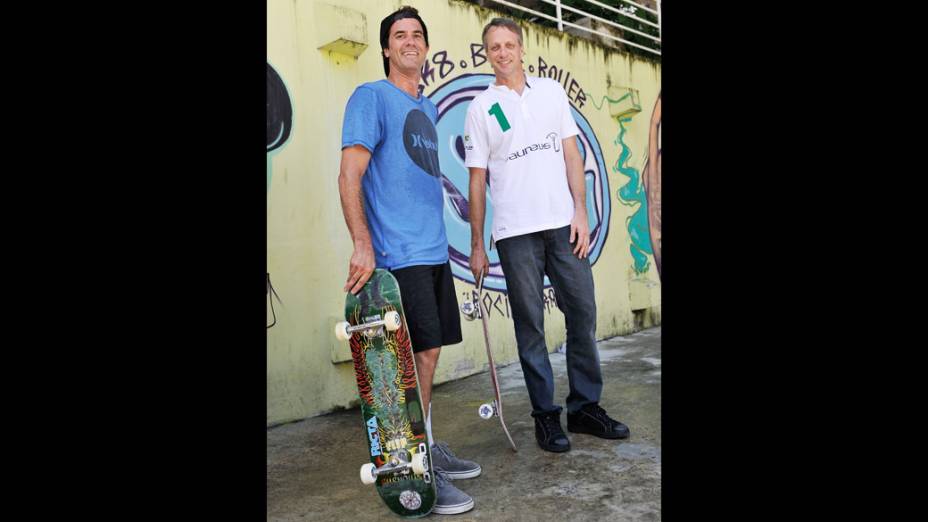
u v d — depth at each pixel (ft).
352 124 7.13
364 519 6.93
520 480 7.66
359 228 6.94
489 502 7.07
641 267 21.57
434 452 7.76
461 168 15.21
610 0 23.40
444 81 14.93
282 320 11.42
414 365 6.62
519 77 9.02
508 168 8.84
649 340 18.75
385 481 6.81
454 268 14.76
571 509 6.77
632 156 21.49
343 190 7.02
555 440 8.58
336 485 8.04
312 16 12.21
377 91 7.41
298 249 11.73
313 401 11.71
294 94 11.84
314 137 12.10
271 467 8.83
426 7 14.60
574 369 9.21
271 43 11.55
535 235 8.84
